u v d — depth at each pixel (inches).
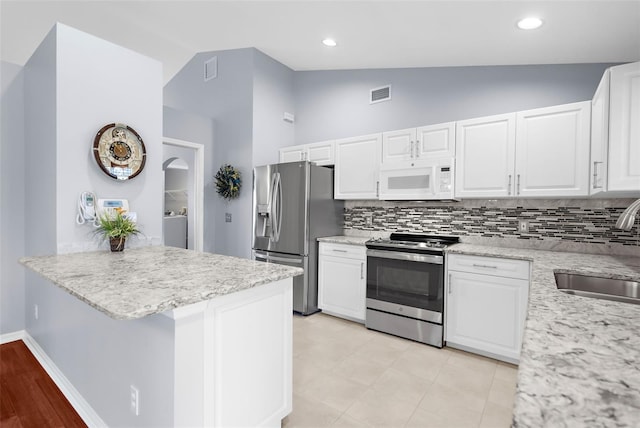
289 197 146.3
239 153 166.6
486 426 72.9
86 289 51.7
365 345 113.9
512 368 98.1
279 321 68.8
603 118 75.7
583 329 34.9
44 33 125.4
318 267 147.4
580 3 77.2
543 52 107.1
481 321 104.3
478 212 125.9
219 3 118.0
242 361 60.7
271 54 166.1
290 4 109.5
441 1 88.4
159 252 88.4
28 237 107.0
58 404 81.1
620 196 95.3
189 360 51.9
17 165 110.3
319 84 176.1
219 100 174.7
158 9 125.6
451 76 135.9
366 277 129.3
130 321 59.6
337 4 103.3
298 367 98.4
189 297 48.6
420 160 124.6
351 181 145.9
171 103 203.2
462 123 117.0
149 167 101.3
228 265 71.7
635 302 62.2
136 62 98.4
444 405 80.4
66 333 84.1
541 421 18.8
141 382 56.9
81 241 88.0
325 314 147.1
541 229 113.3
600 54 102.7
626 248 100.0
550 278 64.3
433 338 112.7
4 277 109.8
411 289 117.4
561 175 99.2
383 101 154.5
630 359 27.5
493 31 98.7
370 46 130.5
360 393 85.3
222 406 57.2
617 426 18.2
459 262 108.3
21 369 96.3
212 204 176.2
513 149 107.2
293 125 185.3
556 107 99.8
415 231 141.1
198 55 184.7
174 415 50.0
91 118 89.3
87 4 120.9
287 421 74.2
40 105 93.8
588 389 22.5
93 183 89.9
